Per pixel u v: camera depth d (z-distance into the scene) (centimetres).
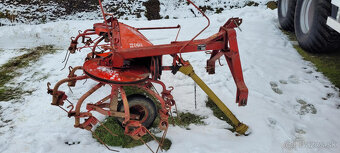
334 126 386
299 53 580
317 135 370
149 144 357
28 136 369
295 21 590
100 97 447
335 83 480
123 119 364
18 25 718
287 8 652
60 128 383
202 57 566
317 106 427
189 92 461
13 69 535
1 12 735
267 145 351
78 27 701
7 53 591
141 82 325
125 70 336
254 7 802
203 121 401
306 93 456
